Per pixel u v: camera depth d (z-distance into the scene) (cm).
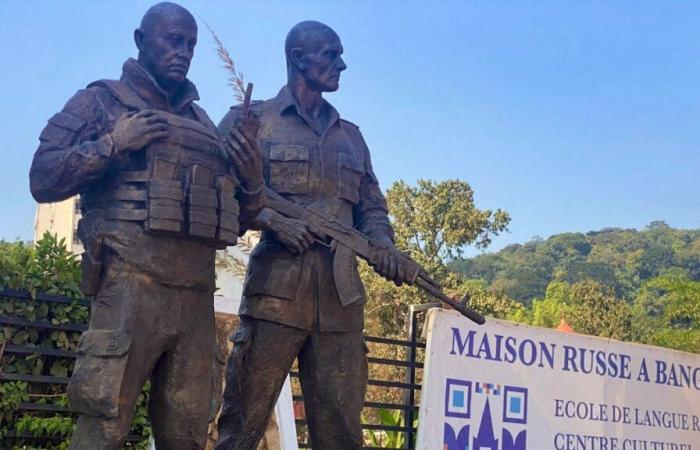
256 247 516
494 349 900
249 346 503
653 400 1016
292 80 535
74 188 415
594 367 972
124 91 436
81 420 407
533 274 7625
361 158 545
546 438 923
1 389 621
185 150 429
